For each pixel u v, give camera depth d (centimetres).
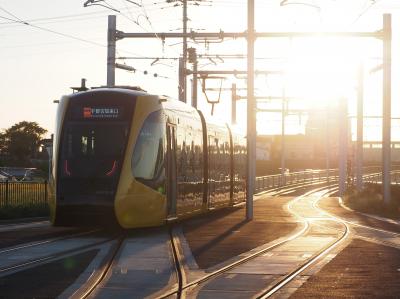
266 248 2100
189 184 3003
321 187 8906
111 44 3794
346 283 1445
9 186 3738
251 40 3453
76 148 2458
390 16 3853
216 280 1488
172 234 2552
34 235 2488
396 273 1588
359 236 2512
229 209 4306
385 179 4141
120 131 2450
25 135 13175
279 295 1302
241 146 4494
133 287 1394
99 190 2398
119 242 2262
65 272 1576
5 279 1470
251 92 3447
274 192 7606
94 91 2514
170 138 2688
